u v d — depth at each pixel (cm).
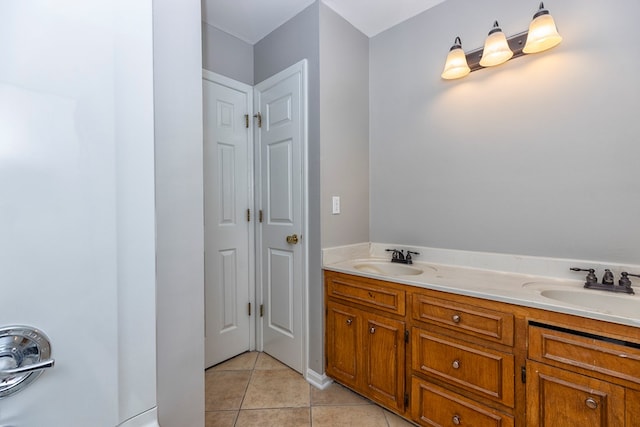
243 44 219
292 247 197
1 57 46
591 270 128
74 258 53
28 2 48
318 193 180
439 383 131
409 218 195
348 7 182
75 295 53
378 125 210
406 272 179
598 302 120
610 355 91
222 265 207
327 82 182
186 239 104
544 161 143
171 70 99
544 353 104
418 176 190
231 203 212
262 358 214
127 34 62
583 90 133
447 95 176
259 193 221
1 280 46
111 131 58
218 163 204
